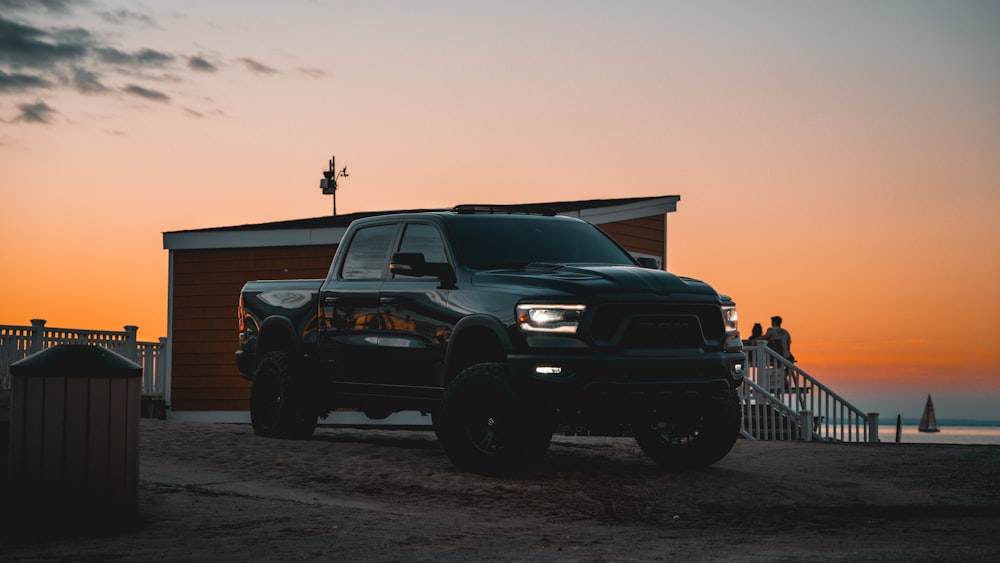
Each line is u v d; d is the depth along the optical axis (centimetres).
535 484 897
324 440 1218
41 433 714
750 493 887
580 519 791
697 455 977
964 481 945
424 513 799
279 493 859
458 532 725
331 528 724
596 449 1123
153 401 2231
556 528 754
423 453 1027
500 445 897
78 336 1980
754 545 694
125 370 732
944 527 770
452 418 924
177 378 2261
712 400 928
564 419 894
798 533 746
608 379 865
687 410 940
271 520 747
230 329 2227
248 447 1075
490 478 912
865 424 1734
